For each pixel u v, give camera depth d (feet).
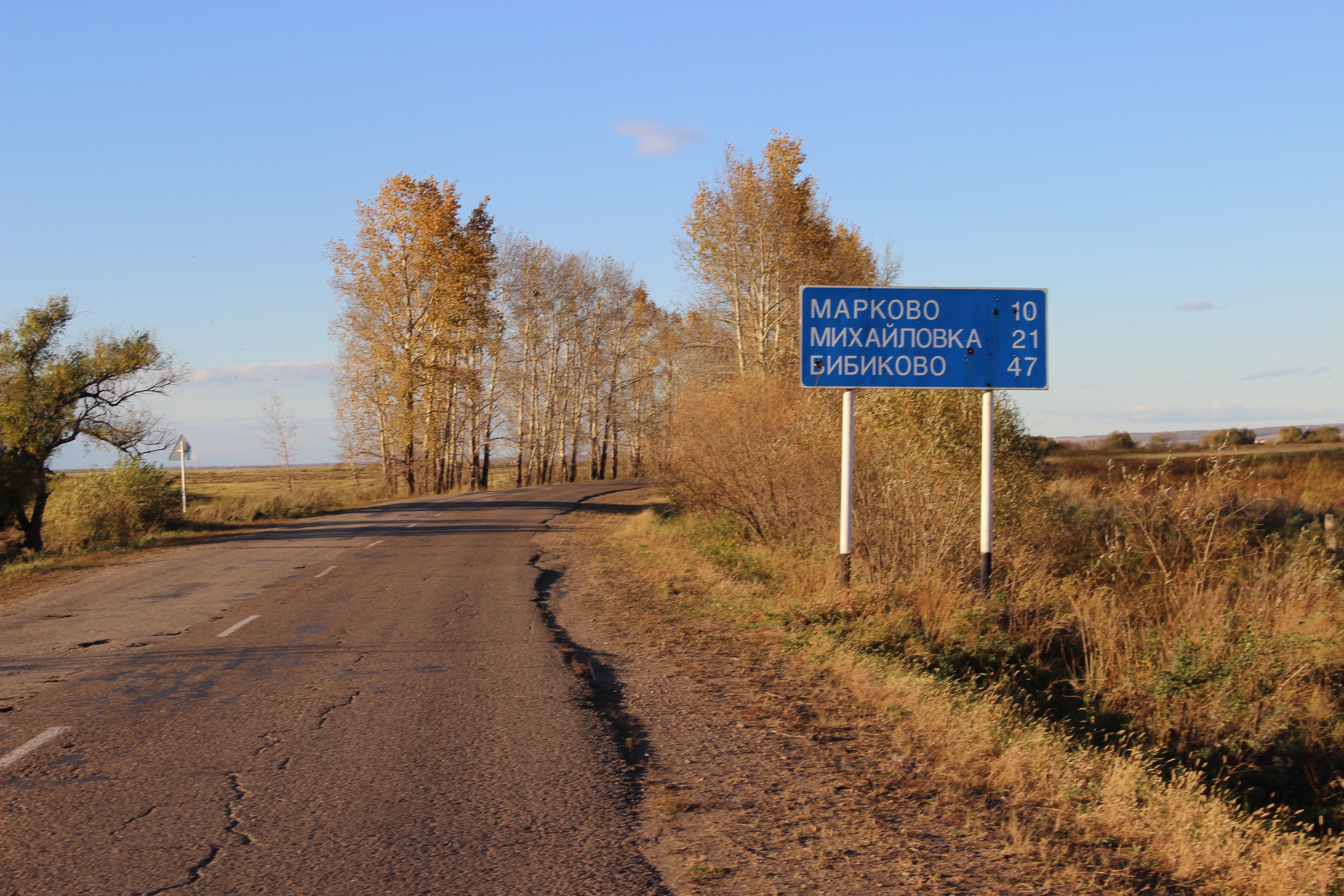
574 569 55.72
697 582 48.57
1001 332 39.24
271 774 18.74
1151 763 23.72
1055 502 55.21
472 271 155.94
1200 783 23.43
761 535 57.00
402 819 16.25
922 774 19.04
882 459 46.80
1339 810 24.99
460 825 15.98
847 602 37.45
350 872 13.99
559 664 29.40
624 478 261.44
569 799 17.33
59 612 41.37
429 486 172.24
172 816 16.34
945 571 40.47
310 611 40.32
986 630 34.81
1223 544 43.91
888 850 14.98
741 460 56.18
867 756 20.24
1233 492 50.55
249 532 82.94
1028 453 55.21
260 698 25.12
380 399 153.07
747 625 36.60
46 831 15.61
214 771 18.90
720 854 14.79
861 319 39.19
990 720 22.47
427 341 155.22
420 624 36.91
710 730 22.38
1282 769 26.73
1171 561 43.68
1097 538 52.01
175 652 31.73
